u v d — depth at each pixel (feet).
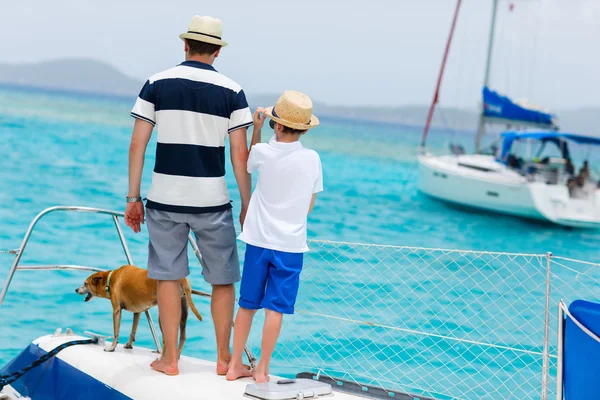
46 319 30.73
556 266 50.24
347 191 112.47
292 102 13.43
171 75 13.89
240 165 14.25
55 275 37.52
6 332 28.86
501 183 91.66
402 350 27.86
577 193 91.04
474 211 96.27
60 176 87.40
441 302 35.81
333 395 13.67
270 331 13.51
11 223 53.72
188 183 13.92
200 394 13.38
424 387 24.25
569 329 11.96
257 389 13.14
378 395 13.89
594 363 11.65
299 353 26.68
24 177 83.97
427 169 103.19
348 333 29.19
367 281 37.96
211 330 30.63
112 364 14.90
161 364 14.53
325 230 73.46
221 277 14.44
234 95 14.01
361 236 71.92
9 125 172.96
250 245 13.70
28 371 15.90
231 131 14.11
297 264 13.60
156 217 14.14
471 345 29.12
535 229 90.99
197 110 13.82
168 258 14.15
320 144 265.34
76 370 15.07
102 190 78.84
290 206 13.50
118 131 194.59
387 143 328.90
